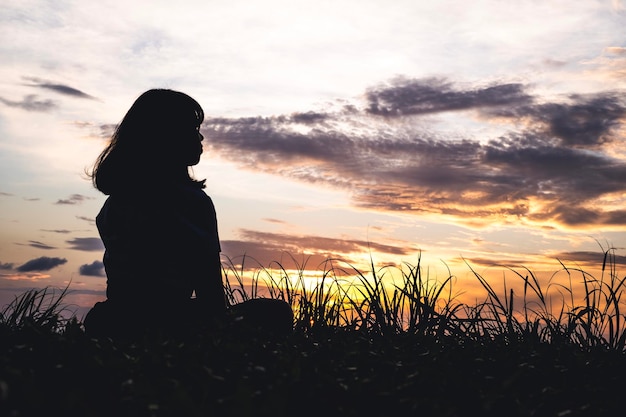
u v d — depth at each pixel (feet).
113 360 9.11
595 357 13.48
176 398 7.49
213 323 10.88
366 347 12.00
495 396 8.92
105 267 11.07
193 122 11.32
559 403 9.73
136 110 11.01
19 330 13.43
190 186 11.23
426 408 8.59
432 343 13.79
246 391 7.47
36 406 7.47
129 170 10.73
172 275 10.68
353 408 8.54
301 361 10.03
